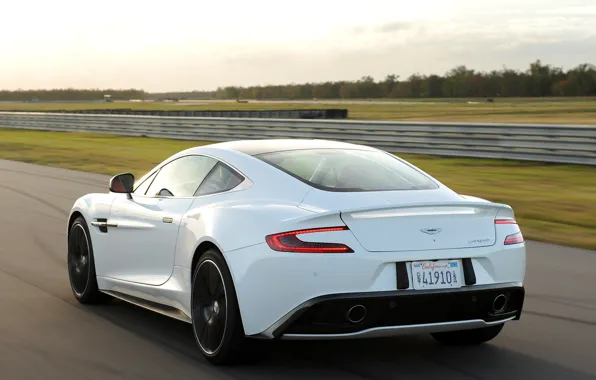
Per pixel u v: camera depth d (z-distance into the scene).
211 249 4.18
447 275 3.88
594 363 4.30
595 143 16.27
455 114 66.75
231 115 50.44
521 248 4.16
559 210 11.00
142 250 4.93
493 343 4.72
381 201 4.01
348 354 4.41
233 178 4.48
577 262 7.59
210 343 4.16
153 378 3.92
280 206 4.04
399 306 3.77
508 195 12.49
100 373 4.00
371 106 119.88
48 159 21.16
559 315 5.48
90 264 5.51
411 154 20.17
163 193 4.96
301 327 3.78
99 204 5.49
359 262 3.72
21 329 4.91
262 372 4.05
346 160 4.54
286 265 3.75
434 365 4.22
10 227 9.48
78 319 5.18
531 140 17.55
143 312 5.39
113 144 26.72
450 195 4.30
